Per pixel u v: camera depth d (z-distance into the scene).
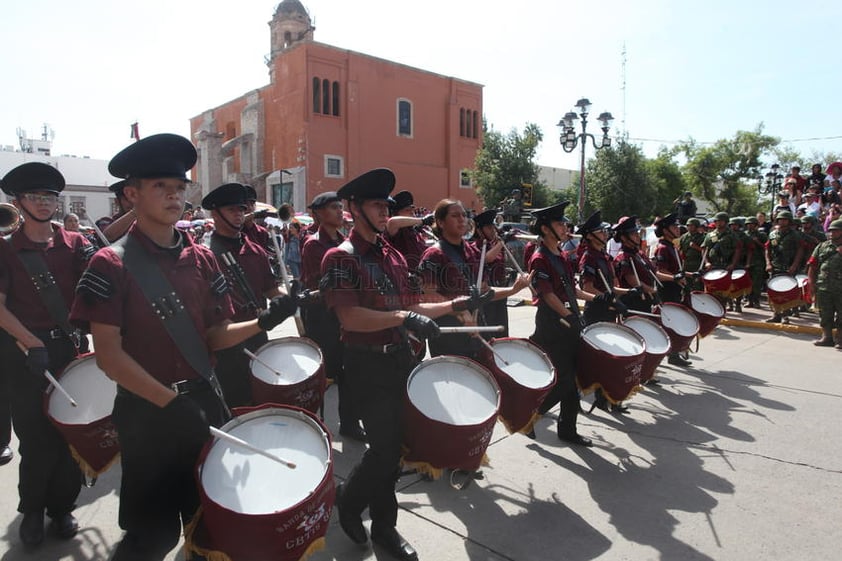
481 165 34.25
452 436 2.87
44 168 3.31
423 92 39.38
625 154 30.47
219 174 39.16
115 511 3.60
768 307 11.78
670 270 6.98
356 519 3.10
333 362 4.84
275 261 5.25
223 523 2.06
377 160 37.03
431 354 4.36
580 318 4.45
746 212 50.22
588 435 4.88
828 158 49.28
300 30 41.38
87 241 3.66
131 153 2.16
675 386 6.27
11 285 3.28
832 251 8.19
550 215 4.39
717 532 3.32
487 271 4.98
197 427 2.24
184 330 2.28
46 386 3.14
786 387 6.21
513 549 3.16
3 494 3.79
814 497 3.74
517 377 3.71
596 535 3.30
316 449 2.36
